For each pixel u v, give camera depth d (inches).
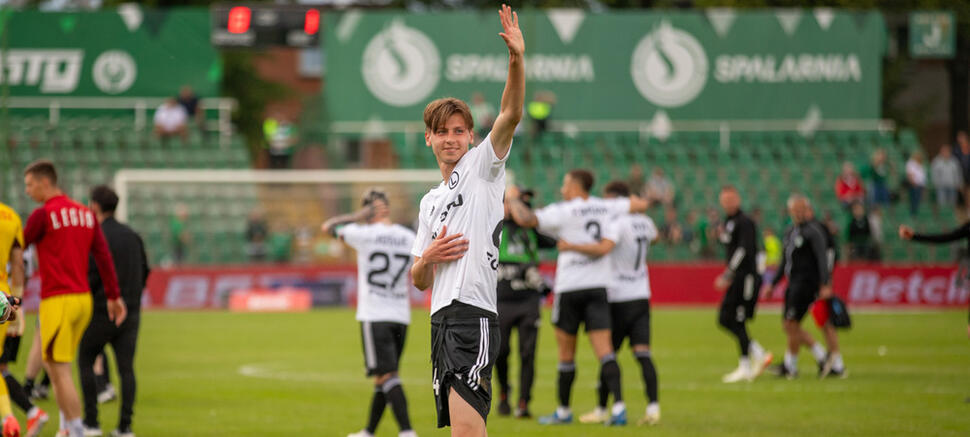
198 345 1609.3
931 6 3420.3
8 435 716.0
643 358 920.3
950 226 2635.3
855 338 1711.4
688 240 2485.2
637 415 981.2
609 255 917.8
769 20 2989.7
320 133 2930.6
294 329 1856.5
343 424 936.3
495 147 516.4
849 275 2367.1
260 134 3742.6
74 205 791.7
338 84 2920.8
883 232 2615.7
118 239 851.4
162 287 2320.4
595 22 2950.3
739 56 2984.7
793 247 1240.8
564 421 935.7
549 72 2942.9
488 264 522.6
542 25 2938.0
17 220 776.9
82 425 800.9
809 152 2960.1
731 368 1352.1
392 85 2925.7
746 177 2861.7
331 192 2519.7
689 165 2886.3
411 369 1365.7
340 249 2434.8
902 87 3693.4
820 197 2815.0
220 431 893.2
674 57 2970.0
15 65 2861.7
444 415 523.8
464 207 520.4
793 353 1258.6
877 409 995.9
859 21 3004.4
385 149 3088.1
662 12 2972.4
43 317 769.6
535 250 981.2
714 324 1961.1
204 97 2928.2
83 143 2800.2
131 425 839.7
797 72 2999.5
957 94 3506.4
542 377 1289.4
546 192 2741.1
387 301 840.3
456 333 517.3
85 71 2888.8
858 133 3009.4
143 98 2906.0
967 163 2738.7
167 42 2910.9
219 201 2508.6
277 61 4020.7
